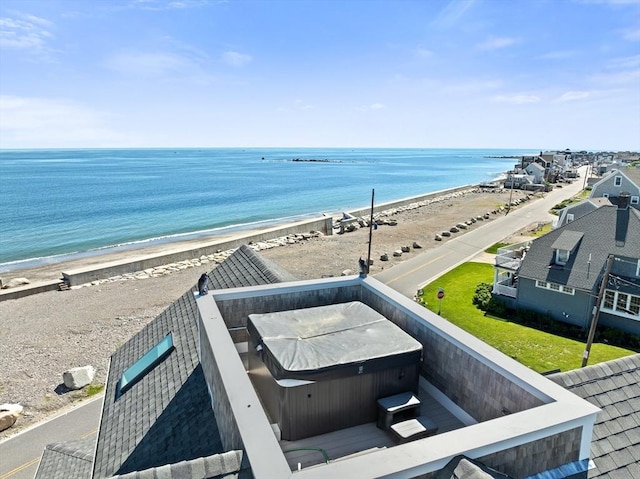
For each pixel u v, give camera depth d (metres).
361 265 9.70
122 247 52.09
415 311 7.49
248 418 4.75
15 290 34.41
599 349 22.73
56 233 58.88
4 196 87.69
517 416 4.77
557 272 25.92
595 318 18.42
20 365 23.27
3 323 29.12
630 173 50.31
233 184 118.12
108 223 65.44
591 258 25.47
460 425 6.29
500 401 5.74
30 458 15.84
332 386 5.89
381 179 141.12
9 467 15.39
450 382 6.61
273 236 53.41
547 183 98.56
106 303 32.91
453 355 6.51
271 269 12.60
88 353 24.77
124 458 7.73
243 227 63.94
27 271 42.53
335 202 89.81
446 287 32.88
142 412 8.96
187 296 14.12
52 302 33.25
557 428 4.68
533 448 4.64
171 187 108.62
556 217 60.84
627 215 26.39
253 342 7.04
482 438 4.43
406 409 6.06
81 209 75.25
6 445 16.61
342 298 9.25
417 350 6.32
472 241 48.50
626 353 22.20
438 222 62.47
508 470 4.56
